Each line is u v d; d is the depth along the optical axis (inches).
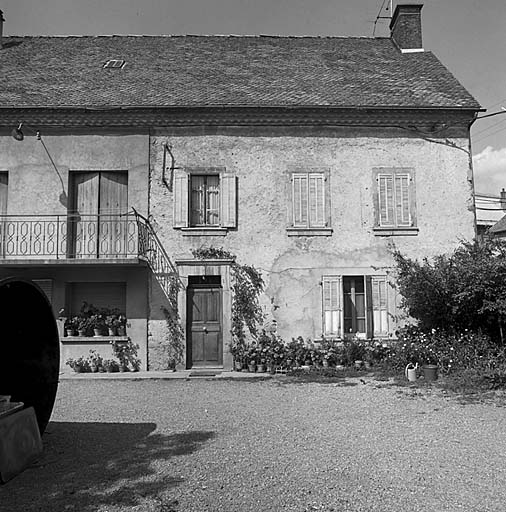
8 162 537.6
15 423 224.2
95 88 573.6
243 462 227.5
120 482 204.4
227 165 545.3
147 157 542.9
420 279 470.6
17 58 645.3
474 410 326.6
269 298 533.0
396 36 714.2
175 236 536.7
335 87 585.9
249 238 538.0
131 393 408.2
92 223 540.1
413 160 551.5
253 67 634.8
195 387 434.9
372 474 210.4
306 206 543.8
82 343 522.0
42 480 208.2
